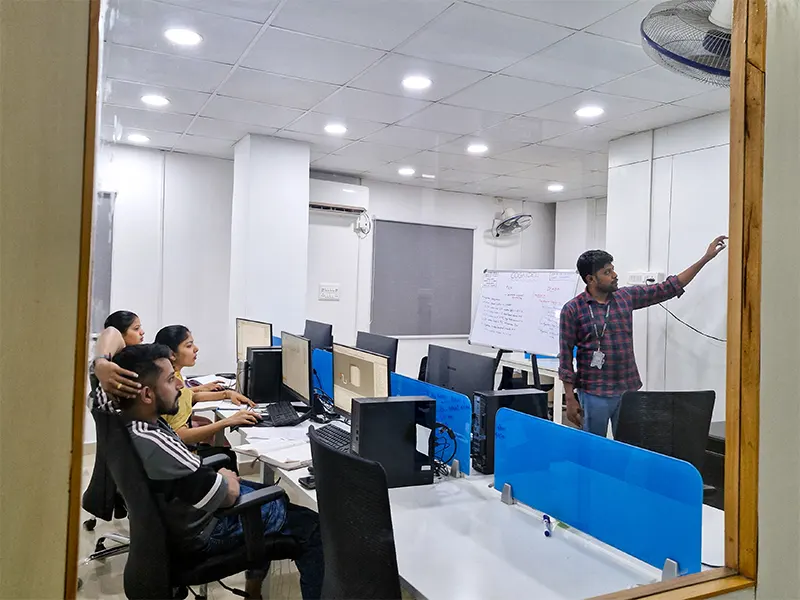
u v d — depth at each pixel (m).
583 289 3.16
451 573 1.34
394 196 5.94
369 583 1.30
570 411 2.88
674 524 1.30
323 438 2.27
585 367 2.92
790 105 1.24
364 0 2.19
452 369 2.58
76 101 0.70
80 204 0.71
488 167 5.02
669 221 3.70
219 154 4.61
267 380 3.06
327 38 2.51
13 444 0.67
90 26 0.71
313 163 5.10
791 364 1.24
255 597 1.89
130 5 2.14
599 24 2.33
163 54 2.65
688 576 1.20
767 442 1.21
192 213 4.57
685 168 3.61
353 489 1.29
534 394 2.12
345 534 1.33
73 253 0.70
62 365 0.70
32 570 0.69
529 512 1.71
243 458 2.23
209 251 4.64
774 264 1.22
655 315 3.65
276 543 1.81
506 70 2.84
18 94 0.66
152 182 4.41
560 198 6.38
